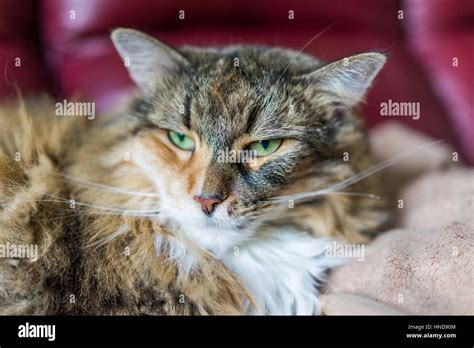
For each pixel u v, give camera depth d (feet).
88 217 0.99
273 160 0.97
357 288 0.95
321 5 1.59
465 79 1.61
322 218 1.03
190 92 1.00
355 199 1.07
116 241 0.96
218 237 0.97
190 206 0.95
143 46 1.03
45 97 1.26
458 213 1.04
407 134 1.38
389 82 1.53
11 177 1.02
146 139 1.00
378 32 1.64
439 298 0.86
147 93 1.04
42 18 1.57
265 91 0.98
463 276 0.87
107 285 0.93
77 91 1.37
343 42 1.56
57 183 1.02
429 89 1.61
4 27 1.49
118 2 1.51
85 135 1.11
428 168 1.28
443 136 1.53
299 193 0.99
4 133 1.09
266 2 1.57
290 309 0.99
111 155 1.04
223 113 0.96
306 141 0.98
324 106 1.02
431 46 1.67
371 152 1.16
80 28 1.53
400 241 0.98
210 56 1.07
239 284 0.99
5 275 0.92
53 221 0.97
